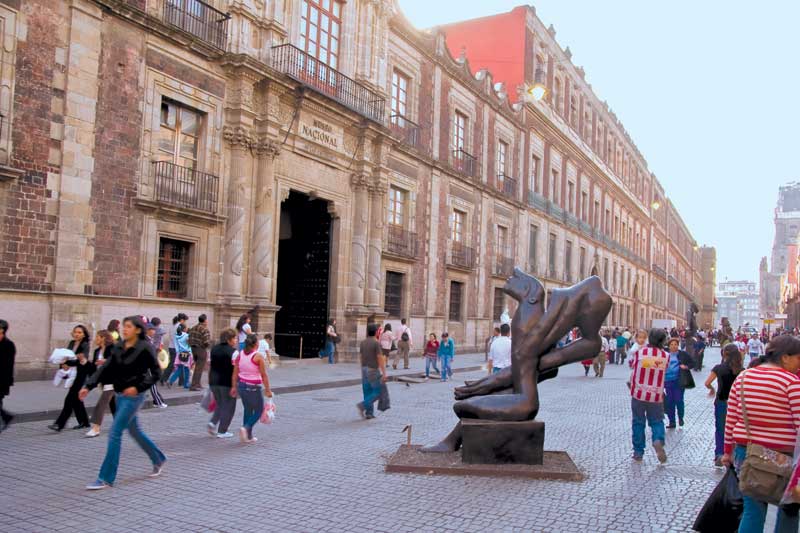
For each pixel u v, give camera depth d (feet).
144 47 50.60
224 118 57.93
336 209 72.08
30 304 42.83
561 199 140.26
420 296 87.66
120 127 48.78
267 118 60.44
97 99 47.11
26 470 23.16
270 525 17.97
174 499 20.26
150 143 51.19
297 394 47.85
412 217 85.51
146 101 50.83
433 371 70.69
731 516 15.60
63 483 21.68
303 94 63.57
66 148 44.91
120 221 48.73
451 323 95.91
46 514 18.42
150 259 51.03
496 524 18.42
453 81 96.22
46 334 43.75
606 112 175.32
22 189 42.50
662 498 21.88
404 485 22.58
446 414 40.27
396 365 70.44
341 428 34.12
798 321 282.77
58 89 44.57
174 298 54.08
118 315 48.47
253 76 58.70
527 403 25.86
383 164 77.15
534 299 27.25
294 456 26.99
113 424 21.56
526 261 119.85
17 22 42.19
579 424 37.88
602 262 170.71
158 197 51.26
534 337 26.61
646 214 227.61
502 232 112.98
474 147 101.76
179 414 36.70
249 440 29.73
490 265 106.73
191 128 55.72
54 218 44.42
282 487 22.03
